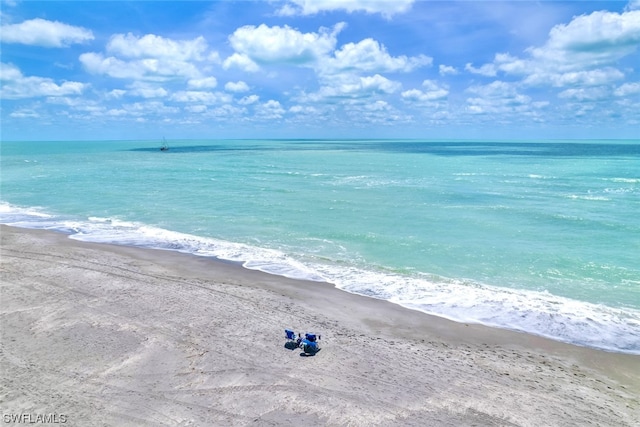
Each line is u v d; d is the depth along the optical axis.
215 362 10.09
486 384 9.50
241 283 15.71
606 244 20.33
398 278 16.44
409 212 27.62
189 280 15.90
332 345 11.10
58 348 10.61
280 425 7.97
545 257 18.56
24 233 23.00
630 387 9.52
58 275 16.11
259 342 11.13
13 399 8.56
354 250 19.97
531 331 12.19
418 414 8.37
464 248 19.92
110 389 8.98
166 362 10.04
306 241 21.47
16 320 12.16
